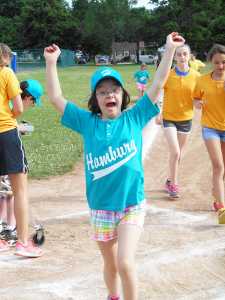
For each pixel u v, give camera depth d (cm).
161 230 433
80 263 351
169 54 266
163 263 347
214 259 354
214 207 495
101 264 348
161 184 623
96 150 254
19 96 359
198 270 332
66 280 316
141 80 1647
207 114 457
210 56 446
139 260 354
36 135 998
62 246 399
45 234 435
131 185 251
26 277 322
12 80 353
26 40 7194
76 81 2873
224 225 444
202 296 289
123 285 226
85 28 7400
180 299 284
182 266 340
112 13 7106
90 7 7269
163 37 6775
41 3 6988
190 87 532
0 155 352
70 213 503
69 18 7325
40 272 333
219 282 311
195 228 436
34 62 5588
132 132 257
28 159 751
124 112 268
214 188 456
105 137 253
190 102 543
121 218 249
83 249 389
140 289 299
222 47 436
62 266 345
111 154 250
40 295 291
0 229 428
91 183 256
